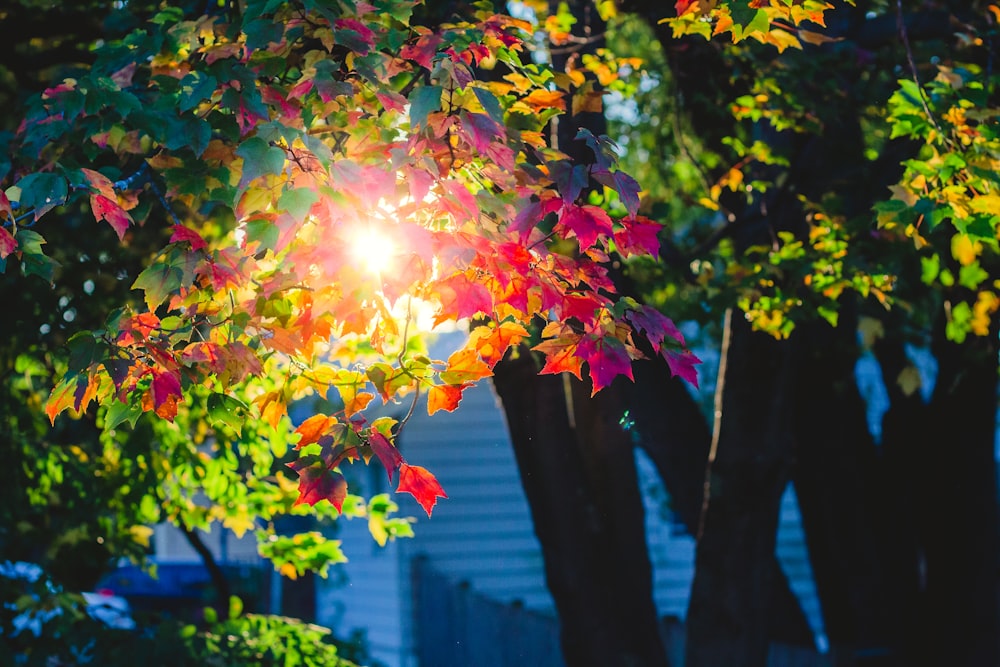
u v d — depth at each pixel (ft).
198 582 60.70
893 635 28.02
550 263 11.82
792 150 23.71
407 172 10.81
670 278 23.90
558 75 13.94
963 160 14.55
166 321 11.78
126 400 12.22
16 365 23.94
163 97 12.07
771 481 21.27
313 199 10.44
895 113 15.99
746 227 24.44
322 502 22.34
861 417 28.84
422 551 59.52
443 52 12.13
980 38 18.80
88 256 25.95
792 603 32.42
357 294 10.65
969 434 25.90
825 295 20.45
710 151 26.89
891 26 23.17
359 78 12.82
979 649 26.20
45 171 13.76
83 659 21.09
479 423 60.85
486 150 11.11
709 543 21.61
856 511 28.17
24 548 25.38
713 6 14.23
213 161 12.23
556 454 20.54
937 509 26.40
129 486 23.09
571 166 10.71
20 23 22.24
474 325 14.20
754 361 21.16
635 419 25.66
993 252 18.99
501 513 60.29
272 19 12.32
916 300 26.63
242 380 11.96
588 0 24.13
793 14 13.51
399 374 11.69
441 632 50.83
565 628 21.01
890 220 15.35
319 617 75.31
